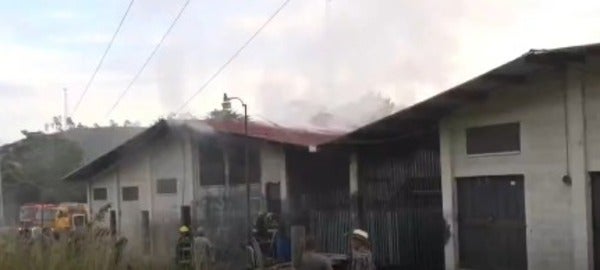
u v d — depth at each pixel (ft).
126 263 25.93
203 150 80.07
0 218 121.49
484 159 44.21
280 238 59.00
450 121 46.68
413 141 54.19
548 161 39.99
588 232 37.76
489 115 43.70
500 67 37.63
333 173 63.46
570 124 38.70
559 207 39.37
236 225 73.31
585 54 35.63
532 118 40.93
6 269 24.04
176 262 27.35
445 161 46.98
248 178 68.39
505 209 43.16
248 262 52.60
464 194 46.29
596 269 37.60
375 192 56.59
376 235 55.93
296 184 66.59
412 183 54.24
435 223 52.29
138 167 93.30
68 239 25.67
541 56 36.01
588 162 37.88
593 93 37.68
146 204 91.15
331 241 60.80
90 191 106.11
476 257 45.16
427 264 52.70
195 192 80.18
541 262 40.29
